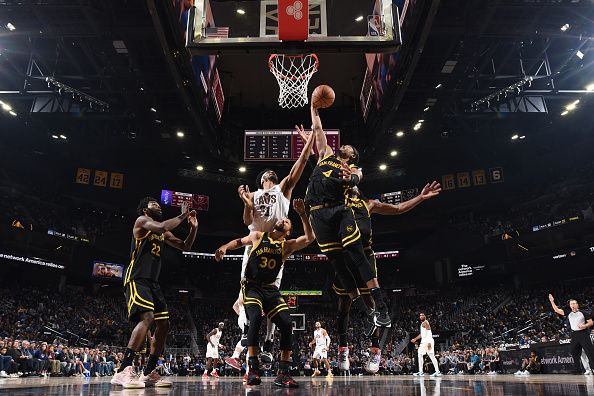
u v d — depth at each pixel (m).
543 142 32.53
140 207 5.16
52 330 24.36
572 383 4.87
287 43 8.12
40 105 26.53
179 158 34.00
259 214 5.01
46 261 29.48
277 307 4.70
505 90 24.83
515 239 32.03
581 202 29.86
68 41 21.48
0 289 26.48
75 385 5.62
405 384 5.07
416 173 36.09
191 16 8.30
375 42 8.04
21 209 30.22
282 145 25.59
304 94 12.81
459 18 18.64
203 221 37.81
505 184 34.19
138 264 4.91
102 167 34.44
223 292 38.47
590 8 18.59
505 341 23.98
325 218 4.10
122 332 28.66
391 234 38.72
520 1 18.12
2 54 22.78
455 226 35.56
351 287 4.12
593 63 23.39
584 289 28.03
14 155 31.55
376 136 27.25
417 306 35.00
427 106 25.47
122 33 19.12
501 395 2.82
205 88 22.12
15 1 17.91
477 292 33.88
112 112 27.45
